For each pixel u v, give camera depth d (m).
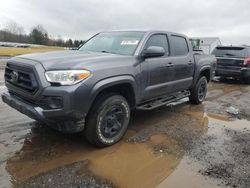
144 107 5.03
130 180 3.25
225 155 4.00
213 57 7.68
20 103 3.92
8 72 4.32
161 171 3.48
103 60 4.04
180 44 6.09
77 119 3.66
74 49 5.70
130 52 4.71
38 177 3.23
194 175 3.41
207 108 6.86
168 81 5.51
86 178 3.25
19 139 4.28
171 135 4.75
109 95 4.09
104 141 4.07
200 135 4.81
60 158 3.73
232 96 8.68
